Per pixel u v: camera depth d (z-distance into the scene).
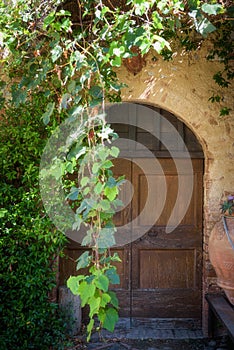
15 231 4.09
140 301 4.91
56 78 3.58
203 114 4.55
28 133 4.00
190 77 4.52
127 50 2.78
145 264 4.95
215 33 4.47
